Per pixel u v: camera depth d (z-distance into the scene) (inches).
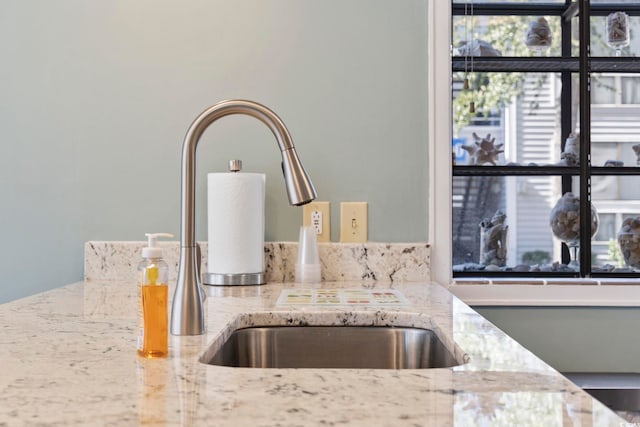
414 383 26.0
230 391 24.8
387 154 65.8
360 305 48.3
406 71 66.1
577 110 74.4
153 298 30.8
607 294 64.7
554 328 65.2
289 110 66.1
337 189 65.9
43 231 66.3
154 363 29.6
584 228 69.4
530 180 75.8
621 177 74.6
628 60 68.9
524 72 73.0
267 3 66.3
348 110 66.1
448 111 65.4
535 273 70.3
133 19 66.3
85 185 66.2
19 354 31.4
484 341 34.8
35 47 66.3
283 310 46.3
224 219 59.5
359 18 66.1
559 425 20.4
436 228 65.3
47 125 66.2
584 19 69.6
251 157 66.2
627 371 64.9
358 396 24.0
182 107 66.2
